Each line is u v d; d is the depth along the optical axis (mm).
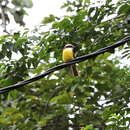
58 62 9625
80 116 10992
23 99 12945
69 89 11234
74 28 9328
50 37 9188
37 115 12359
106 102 10102
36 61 9445
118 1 9312
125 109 9664
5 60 9469
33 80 6895
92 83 11836
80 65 12695
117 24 9258
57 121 11945
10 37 9352
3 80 9453
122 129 9531
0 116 12969
